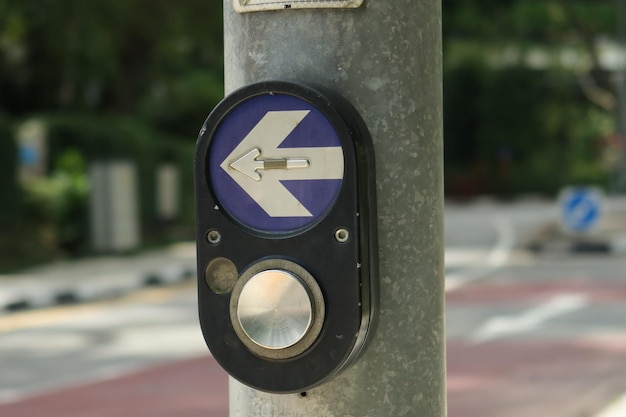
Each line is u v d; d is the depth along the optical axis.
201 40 35.34
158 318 16.97
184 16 33.56
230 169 2.49
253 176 2.47
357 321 2.41
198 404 10.36
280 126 2.46
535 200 68.00
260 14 2.51
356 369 2.49
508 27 53.03
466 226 39.91
